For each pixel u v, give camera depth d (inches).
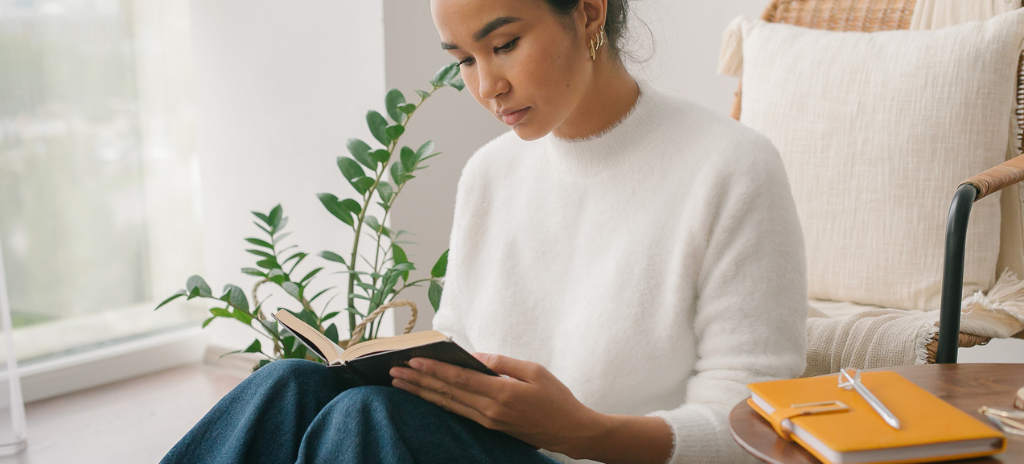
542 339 37.8
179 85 89.5
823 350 44.2
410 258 76.5
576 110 34.7
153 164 87.9
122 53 84.3
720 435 29.4
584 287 36.3
